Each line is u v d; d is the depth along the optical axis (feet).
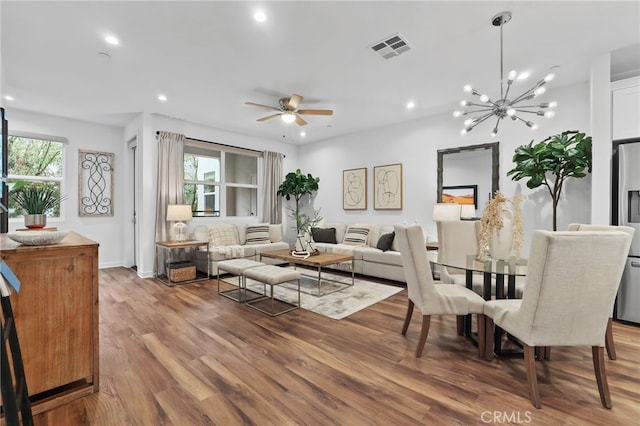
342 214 20.81
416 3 7.29
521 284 8.84
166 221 16.16
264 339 8.29
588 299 5.41
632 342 8.15
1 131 8.48
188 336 8.44
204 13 7.62
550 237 5.14
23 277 5.24
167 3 7.23
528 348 5.59
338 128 18.90
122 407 5.42
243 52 9.55
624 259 5.43
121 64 10.28
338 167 21.02
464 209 14.32
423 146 16.79
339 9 7.50
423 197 16.81
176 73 11.01
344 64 10.39
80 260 5.82
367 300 11.93
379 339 8.35
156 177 16.03
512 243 8.35
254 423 5.02
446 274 10.16
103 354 7.35
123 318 9.81
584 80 11.85
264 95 13.17
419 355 7.31
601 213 9.93
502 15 7.74
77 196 16.75
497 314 6.64
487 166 14.47
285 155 22.90
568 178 12.31
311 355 7.39
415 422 5.06
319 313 10.42
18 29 8.20
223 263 12.70
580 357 7.39
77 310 5.76
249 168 21.36
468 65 10.51
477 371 6.70
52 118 15.96
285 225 23.11
